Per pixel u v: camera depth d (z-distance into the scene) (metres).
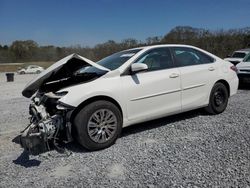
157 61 5.72
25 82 24.52
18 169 4.24
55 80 5.27
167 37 36.47
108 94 4.89
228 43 35.94
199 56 6.46
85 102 4.76
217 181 3.56
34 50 77.44
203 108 6.67
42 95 4.94
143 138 5.30
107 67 5.45
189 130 5.63
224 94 6.74
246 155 4.29
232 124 5.91
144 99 5.32
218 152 4.45
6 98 12.14
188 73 5.98
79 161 4.40
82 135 4.64
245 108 7.31
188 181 3.60
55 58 69.94
